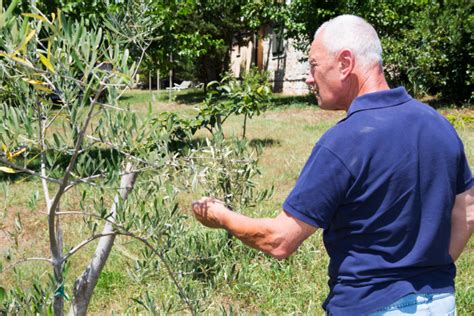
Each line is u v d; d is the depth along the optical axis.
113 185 1.82
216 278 2.59
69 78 1.53
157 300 3.64
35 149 1.69
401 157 1.80
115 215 2.06
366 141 1.80
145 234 2.07
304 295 4.13
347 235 1.90
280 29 19.25
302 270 4.46
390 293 1.84
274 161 9.01
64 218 5.47
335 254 1.96
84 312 2.39
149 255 2.64
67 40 1.50
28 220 5.34
